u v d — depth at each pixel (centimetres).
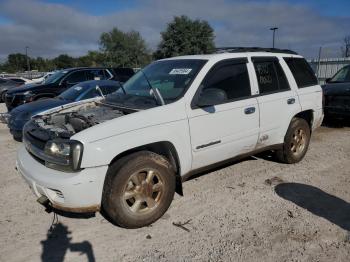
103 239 359
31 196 468
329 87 876
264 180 504
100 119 396
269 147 522
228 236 358
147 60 5872
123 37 5747
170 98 411
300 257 321
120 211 359
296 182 496
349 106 821
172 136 389
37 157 384
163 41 4381
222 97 432
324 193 457
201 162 429
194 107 411
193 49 4194
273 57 528
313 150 662
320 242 344
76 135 341
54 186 338
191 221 390
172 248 340
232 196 452
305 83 575
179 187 420
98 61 7019
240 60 477
